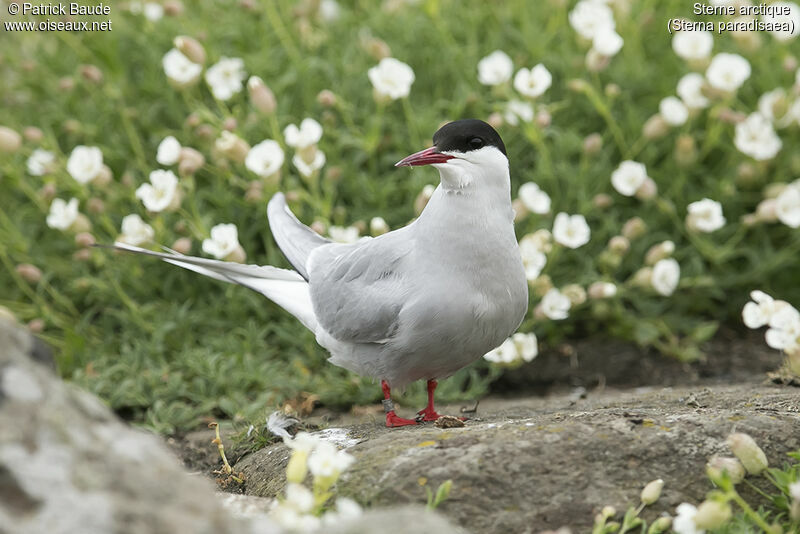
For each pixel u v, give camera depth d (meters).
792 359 7.97
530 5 13.95
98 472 4.20
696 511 5.52
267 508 6.18
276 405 9.49
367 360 8.09
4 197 12.69
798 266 11.88
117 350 11.06
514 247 7.68
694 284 11.34
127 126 11.95
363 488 6.23
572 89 12.46
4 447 4.07
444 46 13.08
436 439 6.63
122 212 11.94
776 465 6.39
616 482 6.18
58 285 11.95
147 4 12.94
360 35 13.41
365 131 12.06
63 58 13.66
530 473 6.16
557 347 11.24
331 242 8.86
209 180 12.16
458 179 7.44
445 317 7.48
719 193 11.89
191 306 11.46
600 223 12.03
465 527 5.93
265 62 12.56
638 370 10.78
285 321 10.88
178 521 4.16
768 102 11.46
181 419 9.41
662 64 13.27
